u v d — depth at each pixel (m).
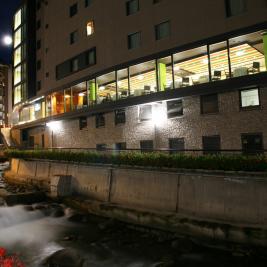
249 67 20.78
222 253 10.63
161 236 12.32
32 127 37.72
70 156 19.95
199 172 12.27
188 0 20.44
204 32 19.38
